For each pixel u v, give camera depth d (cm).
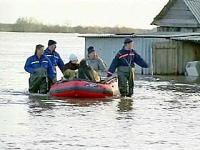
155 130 3825
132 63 5778
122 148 3269
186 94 6131
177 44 9331
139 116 4425
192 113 4634
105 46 9550
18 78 8012
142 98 5656
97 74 5722
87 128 3850
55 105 4981
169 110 4797
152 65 9188
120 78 5750
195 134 3703
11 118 4219
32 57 5816
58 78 8375
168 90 6575
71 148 3244
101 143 3391
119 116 4397
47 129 3788
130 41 5731
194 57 9494
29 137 3519
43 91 5825
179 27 10994
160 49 9219
